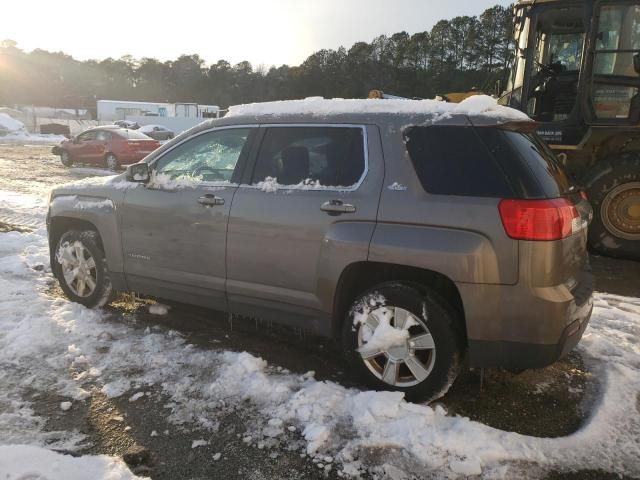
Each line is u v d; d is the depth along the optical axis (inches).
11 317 180.9
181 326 183.3
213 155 169.5
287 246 147.9
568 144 299.3
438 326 129.4
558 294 122.7
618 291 234.7
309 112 154.7
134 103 2465.6
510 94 339.0
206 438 121.3
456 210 126.6
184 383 143.7
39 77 4854.8
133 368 151.6
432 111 138.2
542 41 313.6
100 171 712.4
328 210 141.0
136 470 111.0
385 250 132.1
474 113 133.0
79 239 194.5
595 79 289.4
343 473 110.3
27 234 308.7
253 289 156.0
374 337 135.4
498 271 122.6
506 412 134.2
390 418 125.2
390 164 137.4
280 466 112.6
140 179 175.9
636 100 283.1
